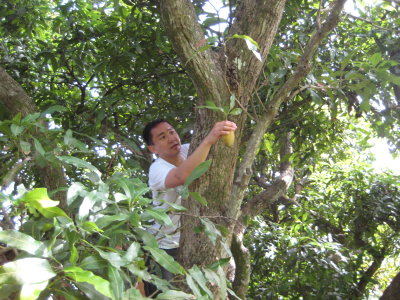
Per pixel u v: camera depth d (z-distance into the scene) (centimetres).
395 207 468
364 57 352
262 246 421
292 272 395
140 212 145
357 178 512
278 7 215
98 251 114
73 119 368
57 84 441
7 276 93
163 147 269
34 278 94
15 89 267
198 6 326
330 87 242
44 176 243
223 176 198
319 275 393
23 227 134
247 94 210
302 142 404
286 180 357
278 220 643
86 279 99
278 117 372
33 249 105
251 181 577
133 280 148
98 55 389
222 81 205
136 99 398
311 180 671
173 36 200
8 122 171
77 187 135
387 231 510
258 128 200
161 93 412
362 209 491
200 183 196
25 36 413
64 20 405
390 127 411
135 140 368
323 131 402
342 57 367
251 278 422
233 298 218
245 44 211
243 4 222
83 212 123
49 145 196
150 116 390
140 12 377
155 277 131
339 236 532
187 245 192
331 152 559
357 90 249
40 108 378
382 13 420
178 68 394
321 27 207
